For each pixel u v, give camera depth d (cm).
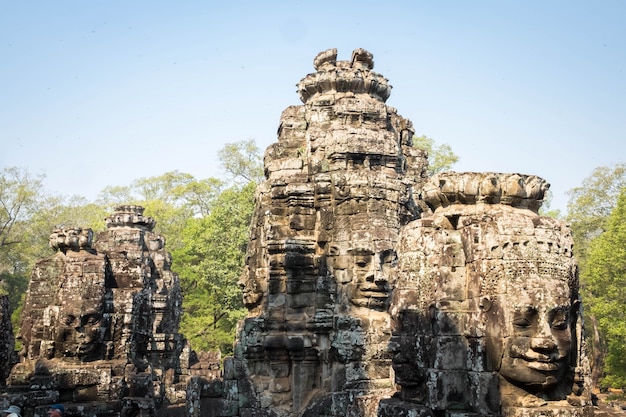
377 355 1373
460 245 855
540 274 768
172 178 5647
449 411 796
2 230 4356
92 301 1764
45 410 1520
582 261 3575
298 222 1517
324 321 1429
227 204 3641
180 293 2845
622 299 2706
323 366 1434
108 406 1667
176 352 2655
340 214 1483
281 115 1759
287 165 1614
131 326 1850
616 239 2698
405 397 894
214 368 2809
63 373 1680
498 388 761
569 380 789
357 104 1614
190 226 4206
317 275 1485
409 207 1542
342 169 1538
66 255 1866
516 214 813
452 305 834
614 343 2662
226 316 3731
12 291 4497
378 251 1423
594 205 3744
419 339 867
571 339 779
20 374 1662
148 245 2794
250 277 1600
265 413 1432
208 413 1470
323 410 1338
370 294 1414
